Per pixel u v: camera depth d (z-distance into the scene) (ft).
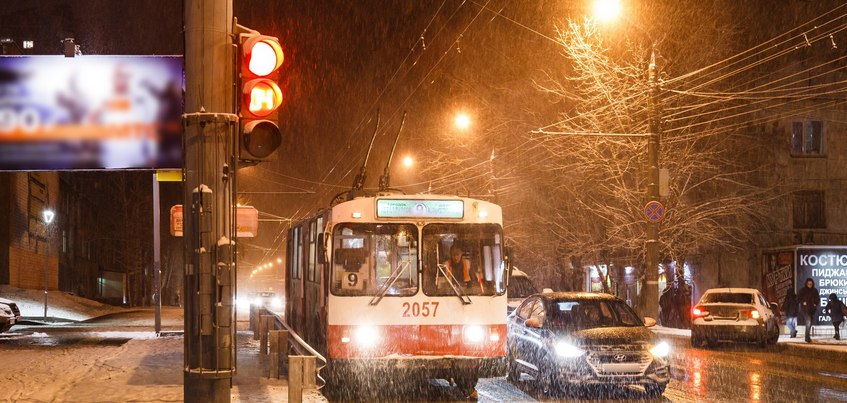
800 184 126.93
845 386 49.19
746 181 124.88
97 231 257.75
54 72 51.31
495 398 45.42
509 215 136.77
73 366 55.42
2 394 41.73
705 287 134.10
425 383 52.54
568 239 126.93
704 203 115.14
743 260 124.98
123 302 257.14
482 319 46.03
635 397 44.98
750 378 53.36
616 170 111.55
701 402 42.91
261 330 66.28
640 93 99.66
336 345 45.01
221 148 27.58
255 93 27.50
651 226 81.87
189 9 27.94
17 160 51.16
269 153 27.68
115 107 51.55
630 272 144.46
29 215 168.14
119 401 39.47
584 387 47.78
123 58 51.62
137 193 241.55
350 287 45.52
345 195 58.59
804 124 128.06
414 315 45.55
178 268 270.87
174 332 92.79
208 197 26.89
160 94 51.75
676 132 115.55
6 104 51.16
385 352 45.11
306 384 33.17
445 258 46.42
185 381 27.27
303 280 60.80
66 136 51.37
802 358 69.62
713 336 78.38
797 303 87.97
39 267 177.47
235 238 27.55
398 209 46.44
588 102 107.14
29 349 71.92
